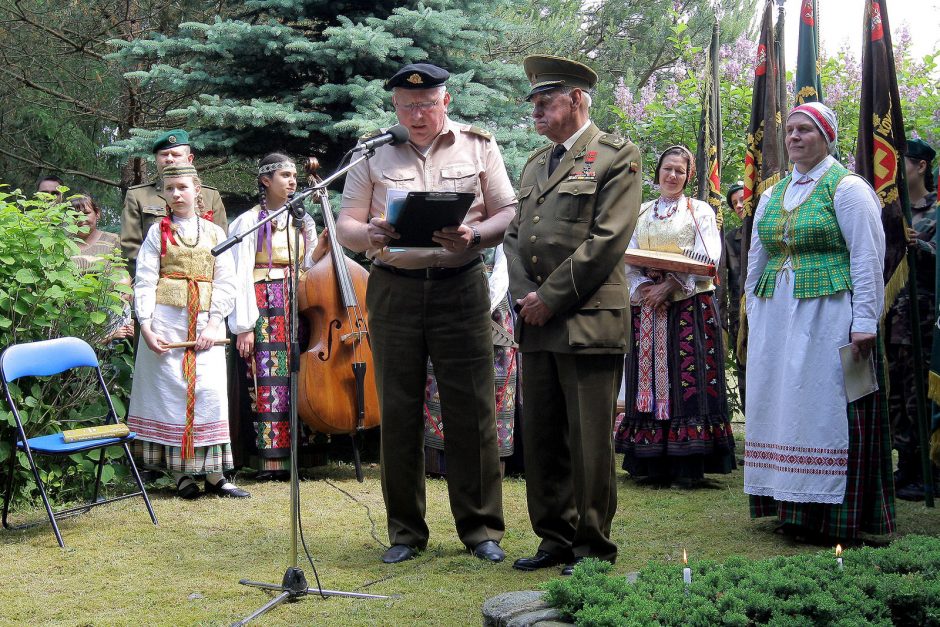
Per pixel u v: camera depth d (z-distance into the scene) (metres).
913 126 8.46
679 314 5.97
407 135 3.94
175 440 5.61
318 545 4.57
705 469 6.02
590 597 2.88
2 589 3.93
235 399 6.30
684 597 2.87
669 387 5.94
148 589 3.90
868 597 2.89
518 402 6.36
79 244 6.68
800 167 4.50
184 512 5.28
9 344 5.37
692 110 8.68
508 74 8.17
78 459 5.55
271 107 7.31
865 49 5.00
